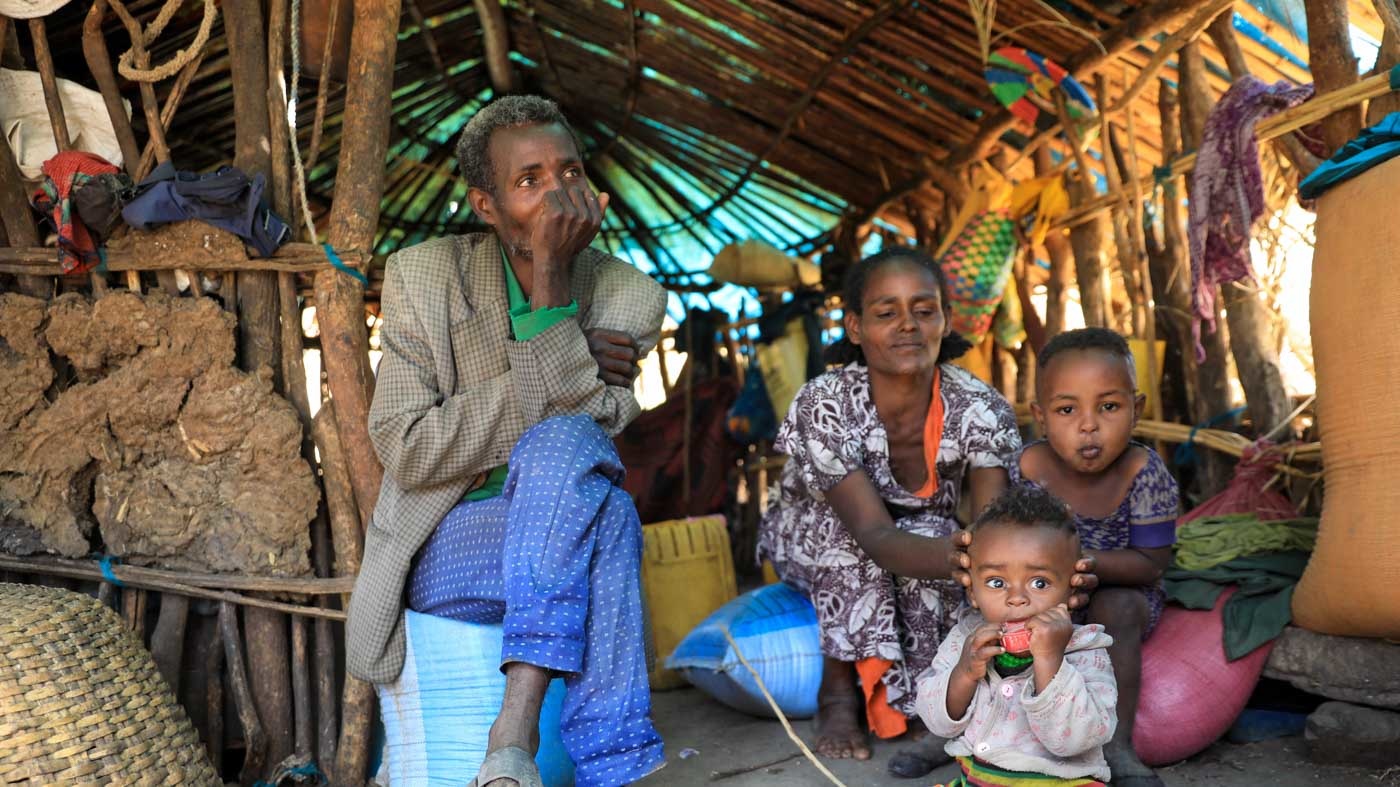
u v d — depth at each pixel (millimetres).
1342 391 2475
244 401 2643
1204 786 2506
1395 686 2523
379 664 2422
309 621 2721
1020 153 4625
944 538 2607
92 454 2639
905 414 2936
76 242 2650
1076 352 2615
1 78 2783
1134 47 3941
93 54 2801
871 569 2922
